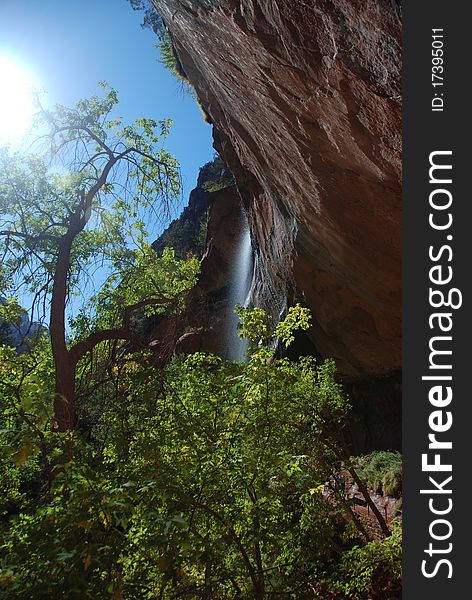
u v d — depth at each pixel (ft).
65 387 25.68
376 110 16.98
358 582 15.62
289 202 40.55
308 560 15.03
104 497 8.43
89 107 33.04
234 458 12.28
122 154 32.42
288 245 47.19
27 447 9.01
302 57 17.75
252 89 25.93
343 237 34.58
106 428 15.20
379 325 42.91
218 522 11.61
